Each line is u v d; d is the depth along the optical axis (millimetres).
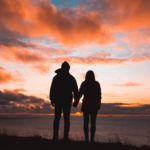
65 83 4957
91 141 5258
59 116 4977
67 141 4992
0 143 4965
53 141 4977
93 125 5250
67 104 4941
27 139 5430
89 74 5250
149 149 5129
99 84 5281
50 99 5012
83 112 5254
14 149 4434
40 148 4508
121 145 5316
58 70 5023
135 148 5137
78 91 5102
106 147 4969
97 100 5219
